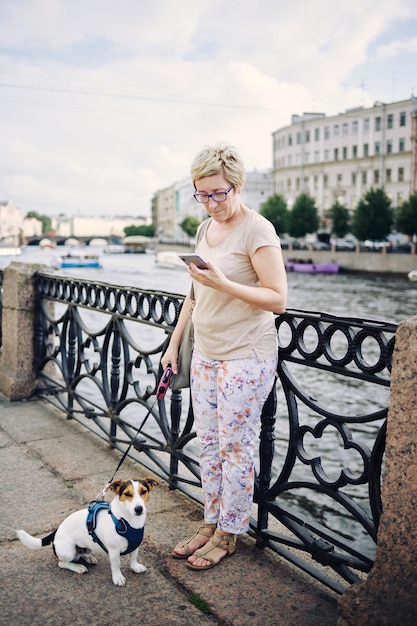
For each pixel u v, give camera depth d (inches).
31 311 219.6
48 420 196.5
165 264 2738.7
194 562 108.3
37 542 109.6
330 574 108.7
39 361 220.5
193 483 136.3
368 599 84.4
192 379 112.0
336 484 99.9
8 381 220.7
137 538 102.3
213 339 104.0
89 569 109.0
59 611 96.7
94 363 179.5
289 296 1346.0
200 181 98.7
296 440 109.6
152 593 102.0
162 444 144.9
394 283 1701.5
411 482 80.5
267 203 2918.3
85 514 106.3
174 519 128.3
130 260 3489.2
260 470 116.0
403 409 81.0
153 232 6766.7
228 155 98.1
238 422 104.7
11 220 7066.9
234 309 101.7
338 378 528.1
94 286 176.4
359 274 2066.9
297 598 99.9
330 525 263.7
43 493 140.4
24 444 174.2
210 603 98.3
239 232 100.9
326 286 1601.9
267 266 98.1
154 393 146.8
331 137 3248.0
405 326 80.3
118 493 101.9
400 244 2185.0
